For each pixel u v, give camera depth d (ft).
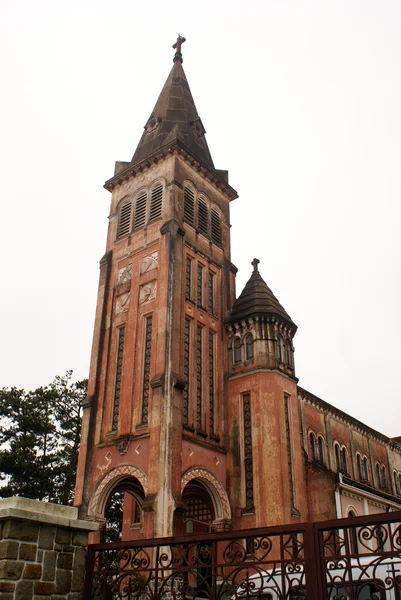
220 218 125.59
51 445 151.33
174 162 116.57
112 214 123.24
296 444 100.73
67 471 145.38
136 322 104.01
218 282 116.67
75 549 36.19
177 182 114.83
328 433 133.08
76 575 35.63
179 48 155.12
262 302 110.73
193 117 139.03
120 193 125.08
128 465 90.99
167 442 86.99
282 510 90.58
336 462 132.36
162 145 119.34
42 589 33.42
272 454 94.94
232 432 101.35
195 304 106.83
